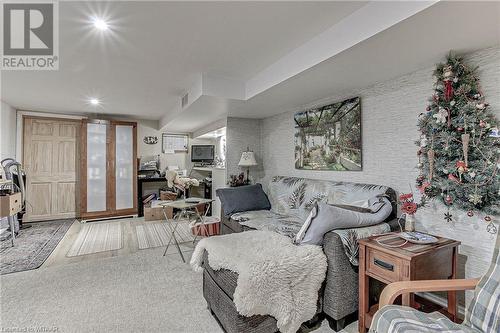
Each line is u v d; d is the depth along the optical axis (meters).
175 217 5.27
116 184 5.29
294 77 2.39
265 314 1.58
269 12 1.74
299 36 2.08
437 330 1.11
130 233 4.14
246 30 1.98
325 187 2.93
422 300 1.96
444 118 1.86
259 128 4.62
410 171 2.25
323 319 1.89
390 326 1.14
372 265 1.66
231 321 1.59
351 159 2.81
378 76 2.36
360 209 2.22
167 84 3.29
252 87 3.05
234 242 1.97
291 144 3.84
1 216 3.24
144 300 2.11
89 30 1.98
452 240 1.74
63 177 5.15
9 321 1.83
